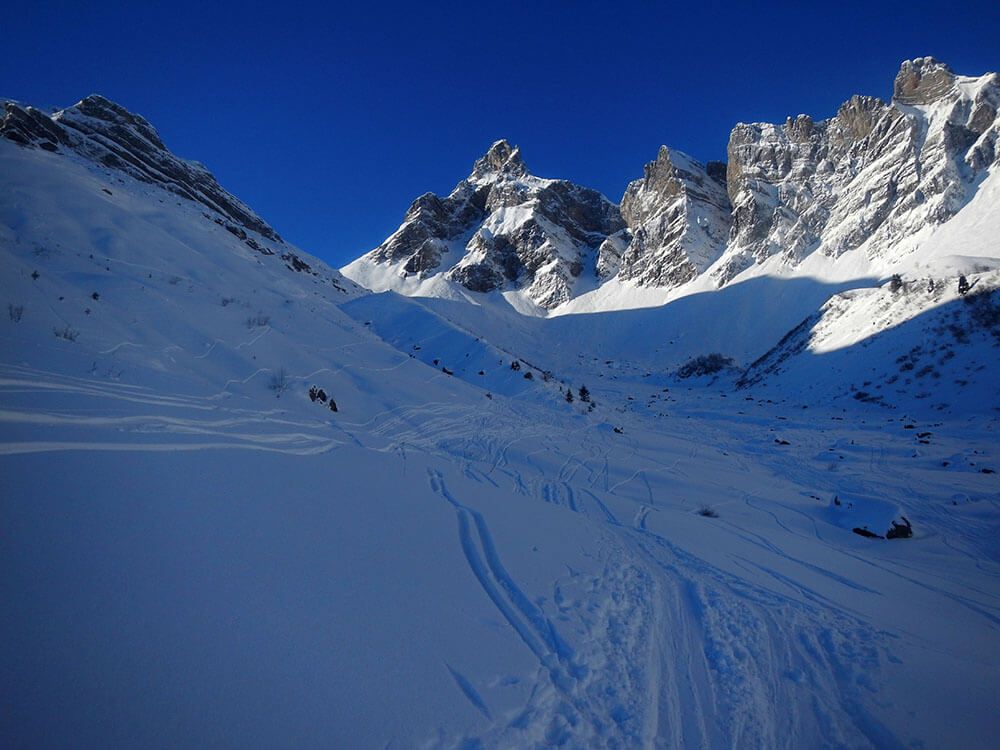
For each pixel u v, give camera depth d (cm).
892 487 1698
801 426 3005
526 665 380
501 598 477
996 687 472
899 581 827
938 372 3231
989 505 1474
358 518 554
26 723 203
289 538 446
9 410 481
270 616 331
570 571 591
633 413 3647
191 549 368
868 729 390
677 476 1592
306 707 269
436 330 3647
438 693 318
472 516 693
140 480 442
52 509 346
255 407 980
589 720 341
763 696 420
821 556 926
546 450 1661
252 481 544
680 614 553
